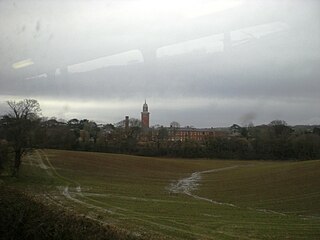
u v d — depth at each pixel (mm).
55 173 43250
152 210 28891
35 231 10039
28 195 16203
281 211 27484
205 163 45750
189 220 24547
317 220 23078
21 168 38438
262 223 22875
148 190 43281
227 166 42500
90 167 47688
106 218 16516
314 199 29016
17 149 36812
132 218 21578
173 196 39188
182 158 44375
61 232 9547
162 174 50375
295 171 34719
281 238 19234
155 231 17422
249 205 31688
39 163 45375
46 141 38969
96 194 36688
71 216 11031
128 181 47656
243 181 39500
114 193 38938
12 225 10867
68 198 25578
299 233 19672
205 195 39094
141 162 50938
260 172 38594
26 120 36625
